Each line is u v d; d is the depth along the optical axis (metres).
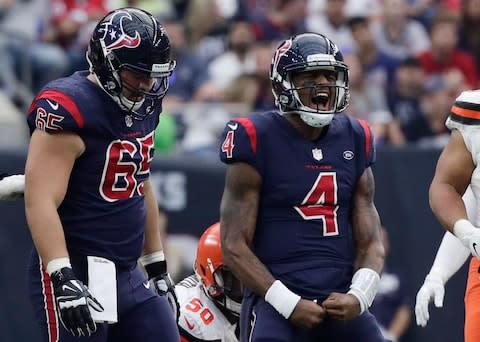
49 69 31.88
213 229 16.94
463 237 14.73
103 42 14.23
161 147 27.17
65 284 13.77
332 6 35.72
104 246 14.64
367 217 15.80
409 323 24.34
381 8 36.19
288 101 15.28
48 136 14.05
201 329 16.73
